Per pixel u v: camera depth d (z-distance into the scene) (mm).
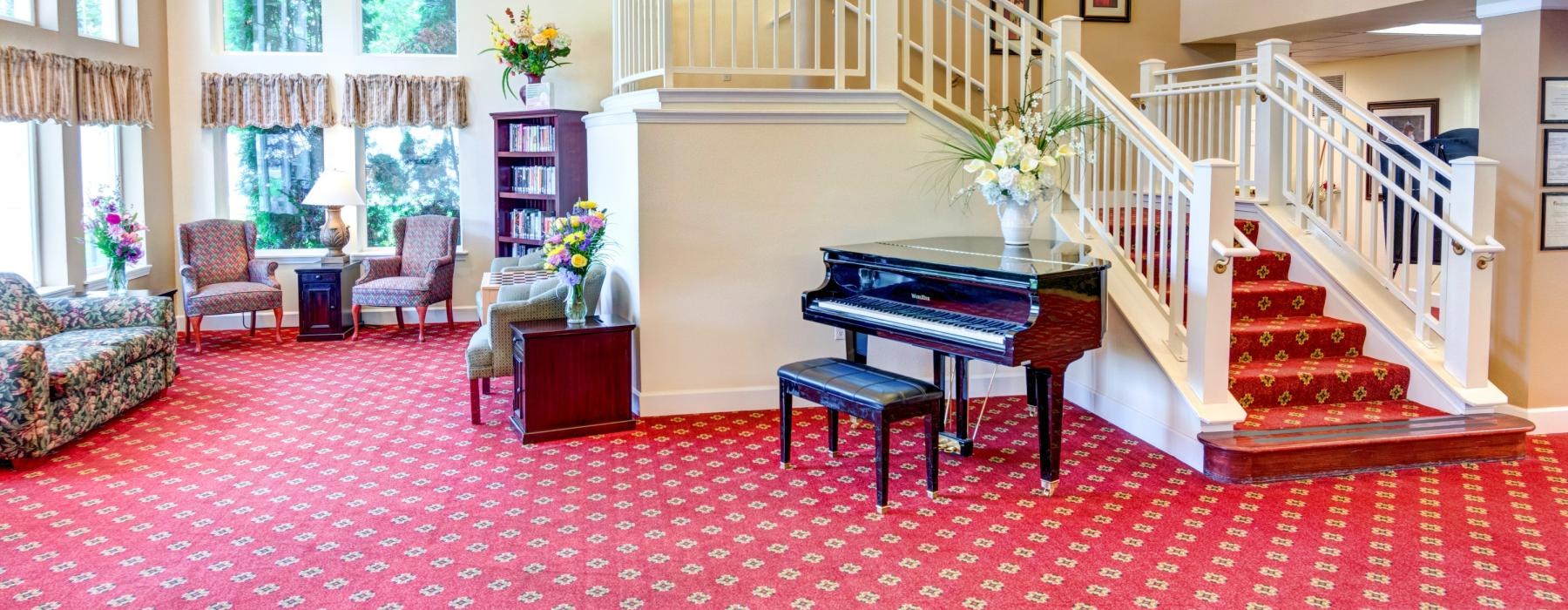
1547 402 5230
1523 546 3750
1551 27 4992
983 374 6129
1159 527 3965
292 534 3898
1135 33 8047
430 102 8836
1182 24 8117
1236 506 4191
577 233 5285
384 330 8773
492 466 4770
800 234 5773
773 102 5648
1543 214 5094
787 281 5789
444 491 4414
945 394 5195
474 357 5461
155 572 3539
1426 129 9875
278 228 9047
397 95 8773
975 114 7484
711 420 5594
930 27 5875
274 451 5035
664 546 3793
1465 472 4605
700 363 5734
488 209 9148
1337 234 5805
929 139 5879
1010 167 5004
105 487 4453
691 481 4547
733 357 5781
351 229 9102
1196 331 4707
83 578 3482
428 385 6574
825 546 3787
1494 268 5281
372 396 6234
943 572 3557
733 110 5578
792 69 5664
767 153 5668
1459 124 9492
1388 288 5523
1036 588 3420
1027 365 4340
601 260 6332
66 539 3836
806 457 4906
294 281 8984
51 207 7164
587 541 3834
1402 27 7941
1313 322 5613
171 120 8602
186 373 6949
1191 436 4730
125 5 7914
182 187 8672
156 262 8398
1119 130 5480
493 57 8984
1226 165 4562
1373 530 3922
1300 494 4332
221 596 3344
